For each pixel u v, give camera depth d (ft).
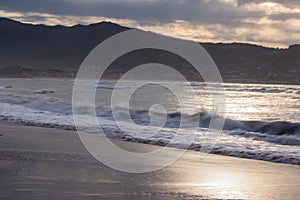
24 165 30.99
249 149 41.63
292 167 33.40
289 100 139.33
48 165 31.27
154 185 26.20
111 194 23.67
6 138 45.34
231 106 108.47
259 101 133.18
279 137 49.42
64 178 27.14
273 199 23.77
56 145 41.37
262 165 34.19
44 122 60.70
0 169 29.45
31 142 42.78
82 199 22.53
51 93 135.85
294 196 24.35
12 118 64.95
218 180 28.17
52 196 22.89
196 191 25.04
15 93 132.05
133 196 23.40
